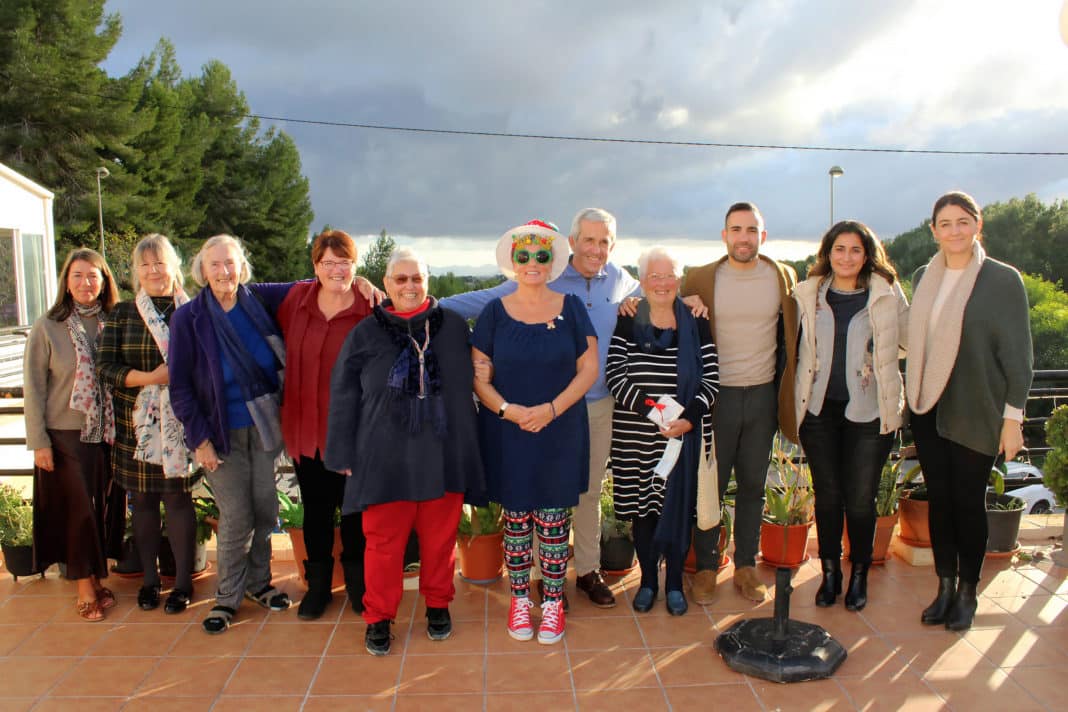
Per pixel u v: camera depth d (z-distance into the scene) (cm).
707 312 340
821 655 289
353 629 331
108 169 2448
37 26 2327
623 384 327
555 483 311
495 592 372
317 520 342
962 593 323
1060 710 262
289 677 291
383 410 296
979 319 302
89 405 338
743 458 355
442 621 322
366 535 308
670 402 320
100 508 349
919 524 395
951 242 308
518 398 307
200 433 318
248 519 338
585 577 362
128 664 301
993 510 396
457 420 305
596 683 285
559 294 322
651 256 327
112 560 394
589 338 316
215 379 318
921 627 325
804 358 332
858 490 335
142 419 334
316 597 344
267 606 353
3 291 1274
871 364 327
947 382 312
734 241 333
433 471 298
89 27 2388
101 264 350
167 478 341
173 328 318
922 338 318
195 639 322
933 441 325
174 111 2727
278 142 3491
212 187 3206
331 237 325
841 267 323
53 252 1403
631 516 342
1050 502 851
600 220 342
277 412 335
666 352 329
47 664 301
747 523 363
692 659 302
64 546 343
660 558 382
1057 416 398
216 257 320
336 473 340
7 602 361
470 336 316
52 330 335
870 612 340
